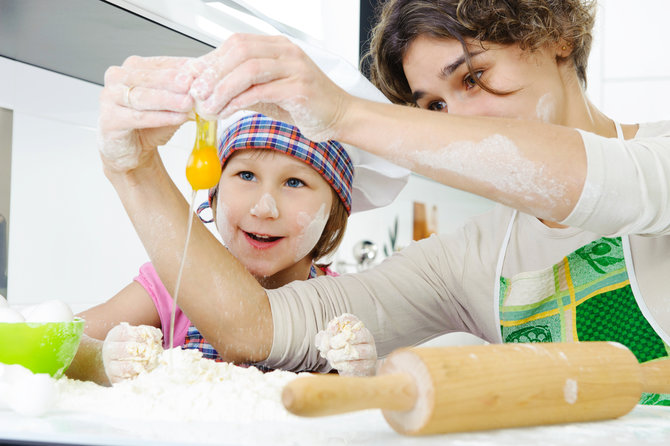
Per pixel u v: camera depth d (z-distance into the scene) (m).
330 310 1.01
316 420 0.62
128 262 1.65
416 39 0.98
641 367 0.67
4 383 0.64
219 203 1.19
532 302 1.07
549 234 1.09
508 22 0.92
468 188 0.72
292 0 1.39
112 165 0.84
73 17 1.05
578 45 1.02
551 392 0.58
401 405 0.54
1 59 1.32
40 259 1.42
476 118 0.73
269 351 0.94
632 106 2.42
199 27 1.15
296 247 1.18
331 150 1.18
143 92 0.72
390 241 2.79
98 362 0.82
